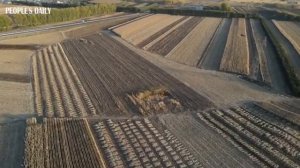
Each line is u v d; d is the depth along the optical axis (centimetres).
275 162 2566
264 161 2570
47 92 3762
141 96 3672
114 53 5366
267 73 4412
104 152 2666
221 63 4781
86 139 2820
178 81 4119
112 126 3036
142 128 3014
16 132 2928
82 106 3434
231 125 3070
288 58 4981
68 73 4409
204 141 2828
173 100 3559
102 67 4659
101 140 2823
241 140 2844
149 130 2989
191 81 4122
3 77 4181
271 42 5969
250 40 6169
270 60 4959
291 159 2602
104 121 3138
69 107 3403
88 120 3155
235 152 2684
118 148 2723
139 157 2611
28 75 4300
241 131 2972
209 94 3731
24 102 3503
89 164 2498
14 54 5206
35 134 2872
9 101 3516
